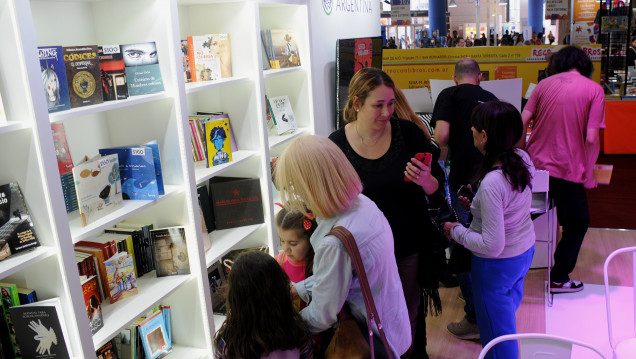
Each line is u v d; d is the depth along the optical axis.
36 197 1.96
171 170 2.70
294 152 1.78
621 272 4.46
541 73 6.09
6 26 1.82
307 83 3.90
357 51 4.80
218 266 3.15
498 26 15.04
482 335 2.88
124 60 2.43
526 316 3.86
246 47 3.23
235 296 1.75
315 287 1.82
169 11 2.49
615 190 6.65
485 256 2.72
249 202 3.33
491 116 2.54
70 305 2.05
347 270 1.77
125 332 2.57
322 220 1.84
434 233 2.69
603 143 8.19
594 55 6.40
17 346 2.11
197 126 2.98
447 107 3.91
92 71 2.21
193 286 2.80
